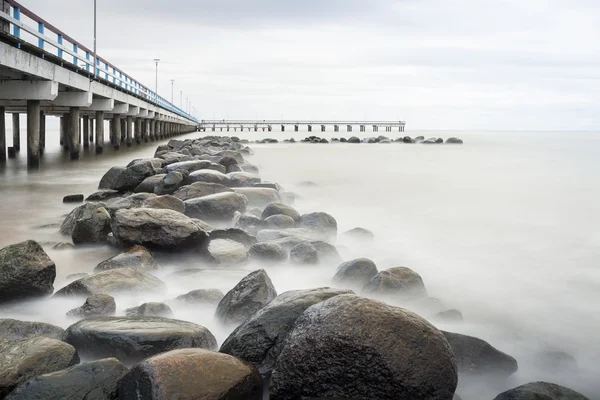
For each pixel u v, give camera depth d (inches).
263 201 421.1
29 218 406.6
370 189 619.5
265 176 759.1
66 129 1344.7
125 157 1101.7
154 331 155.6
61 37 761.0
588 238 373.1
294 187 607.8
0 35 548.1
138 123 1692.9
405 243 351.9
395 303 217.9
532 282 273.1
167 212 282.0
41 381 130.3
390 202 523.8
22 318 202.5
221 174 478.0
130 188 493.0
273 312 160.2
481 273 287.6
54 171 788.0
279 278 251.4
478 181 718.5
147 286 219.5
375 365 133.8
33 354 141.7
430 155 1285.7
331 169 889.5
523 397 138.9
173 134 2844.5
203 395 125.5
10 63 590.2
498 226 411.8
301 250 263.7
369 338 134.6
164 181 446.3
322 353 136.3
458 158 1179.3
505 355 171.5
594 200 550.3
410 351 135.6
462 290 259.3
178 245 271.0
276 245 270.5
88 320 169.8
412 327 139.1
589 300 247.3
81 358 158.1
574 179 748.0
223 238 292.5
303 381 138.2
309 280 251.1
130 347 152.4
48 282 221.6
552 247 346.0
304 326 143.0
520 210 486.0
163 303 195.5
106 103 1104.8
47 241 324.2
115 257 253.3
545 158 1180.5
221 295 209.3
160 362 128.3
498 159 1143.0
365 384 134.9
